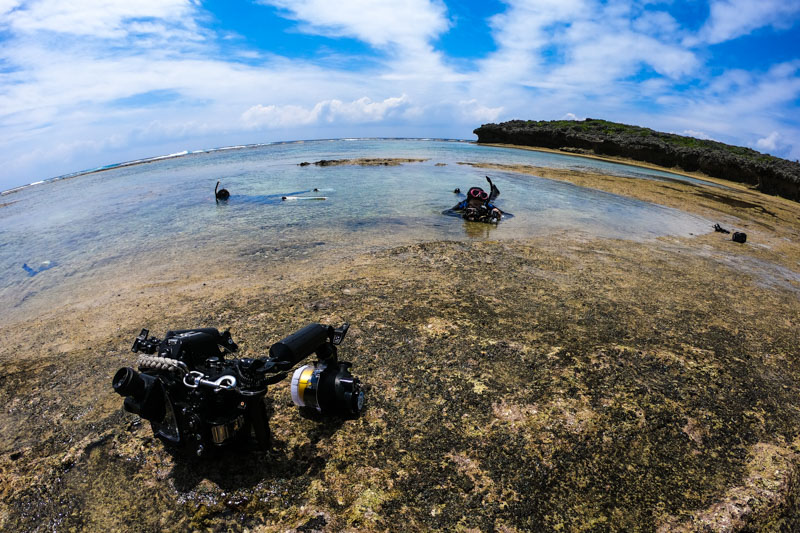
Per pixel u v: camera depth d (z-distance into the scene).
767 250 2.48
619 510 0.70
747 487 0.75
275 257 2.04
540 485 0.73
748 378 1.07
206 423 0.68
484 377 1.00
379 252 2.02
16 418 0.92
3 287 1.82
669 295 1.62
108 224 3.03
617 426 0.87
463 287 1.58
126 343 1.22
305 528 0.65
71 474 0.76
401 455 0.79
